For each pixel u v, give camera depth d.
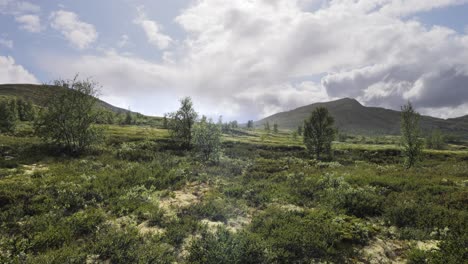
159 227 9.94
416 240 9.20
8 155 22.67
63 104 27.22
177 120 40.59
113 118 96.25
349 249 8.29
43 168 19.25
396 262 7.90
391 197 13.55
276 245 8.30
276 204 13.30
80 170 18.78
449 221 10.11
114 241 8.09
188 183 17.48
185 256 7.86
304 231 9.11
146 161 25.56
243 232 9.05
